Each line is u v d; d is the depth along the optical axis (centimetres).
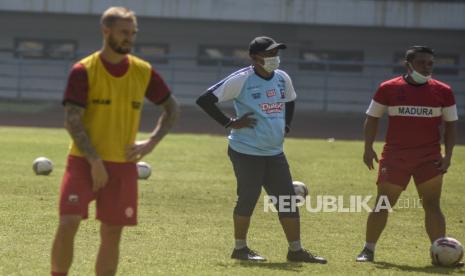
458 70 16362
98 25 16762
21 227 4016
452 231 4359
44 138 10031
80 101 2417
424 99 3381
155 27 16738
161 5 15912
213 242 3809
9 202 4853
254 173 3394
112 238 2520
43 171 6328
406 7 15912
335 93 16425
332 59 16750
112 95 2452
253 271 3147
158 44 16875
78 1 15862
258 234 4081
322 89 16388
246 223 3422
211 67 16675
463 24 15888
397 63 16650
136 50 16862
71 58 16062
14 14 16650
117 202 2475
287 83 3456
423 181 3419
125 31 2411
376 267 3309
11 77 16350
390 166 3419
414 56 3366
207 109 3350
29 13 16412
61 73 16562
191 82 16525
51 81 16562
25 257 3297
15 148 8638
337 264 3369
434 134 3419
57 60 16700
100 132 2462
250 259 3409
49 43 16875
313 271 3189
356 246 3844
